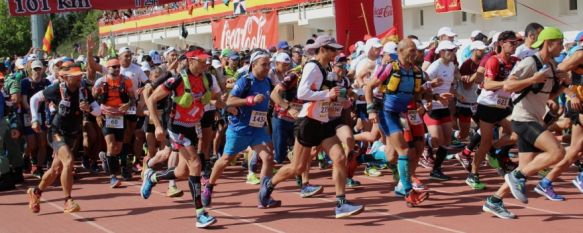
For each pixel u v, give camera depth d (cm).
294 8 3030
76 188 1316
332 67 1062
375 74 998
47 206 1143
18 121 1423
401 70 991
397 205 1045
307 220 966
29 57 1633
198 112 949
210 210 1057
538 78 862
